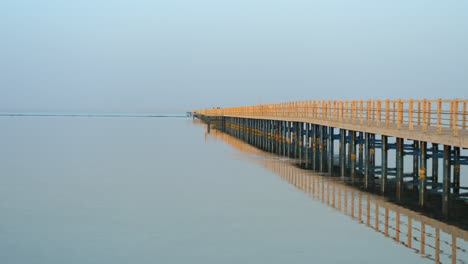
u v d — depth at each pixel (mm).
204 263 15117
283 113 44250
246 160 38938
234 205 22406
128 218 20312
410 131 20266
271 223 19312
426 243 16406
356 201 22578
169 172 32562
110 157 41531
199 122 125438
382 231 17844
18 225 19406
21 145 53094
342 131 29547
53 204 22922
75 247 16734
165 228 18812
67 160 39500
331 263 14914
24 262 15422
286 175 30734
